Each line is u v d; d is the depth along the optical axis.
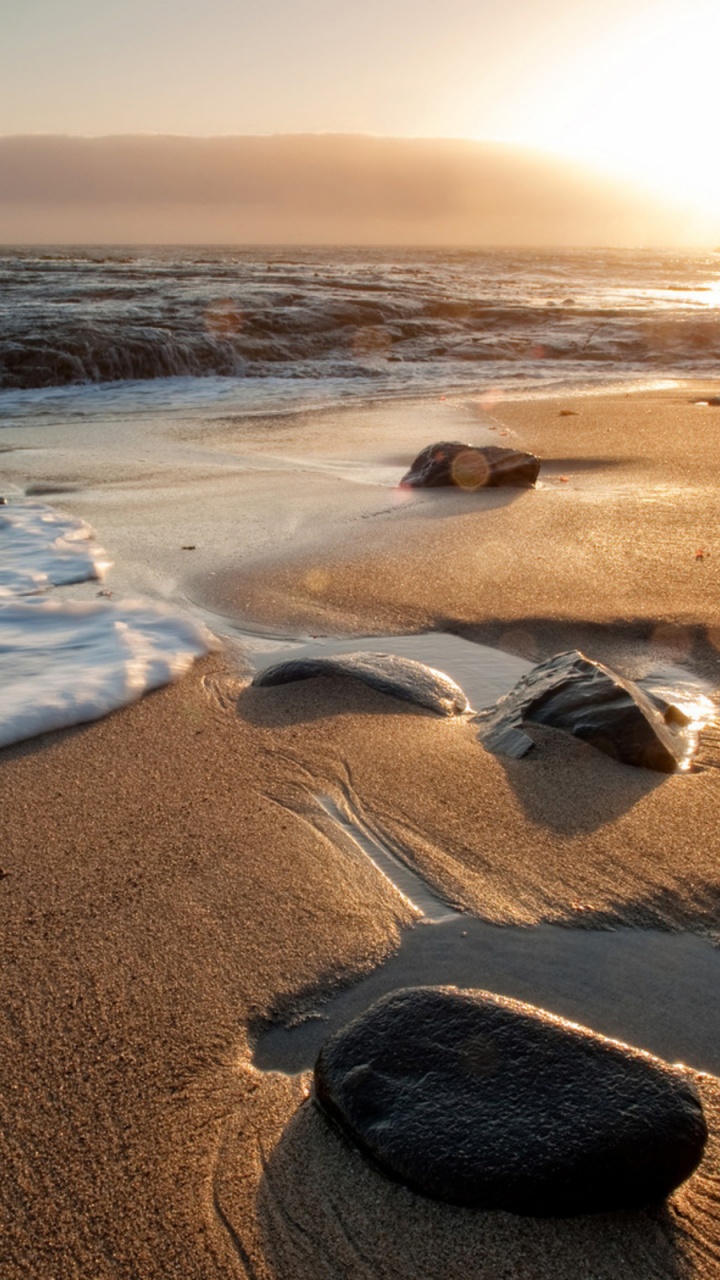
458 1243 1.57
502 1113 1.66
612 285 39.12
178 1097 1.89
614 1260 1.54
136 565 5.49
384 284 27.92
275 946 2.33
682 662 4.09
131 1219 1.63
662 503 6.67
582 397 12.80
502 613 4.62
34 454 8.91
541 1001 2.17
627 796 2.99
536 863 2.67
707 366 17.02
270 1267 1.55
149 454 8.98
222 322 17.20
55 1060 1.97
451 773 3.14
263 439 9.76
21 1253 1.57
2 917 2.41
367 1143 1.69
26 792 3.03
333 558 5.54
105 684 3.78
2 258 44.00
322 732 3.44
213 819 2.88
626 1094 1.67
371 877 2.62
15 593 4.93
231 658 4.20
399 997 1.91
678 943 2.37
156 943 2.33
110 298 19.69
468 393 13.44
